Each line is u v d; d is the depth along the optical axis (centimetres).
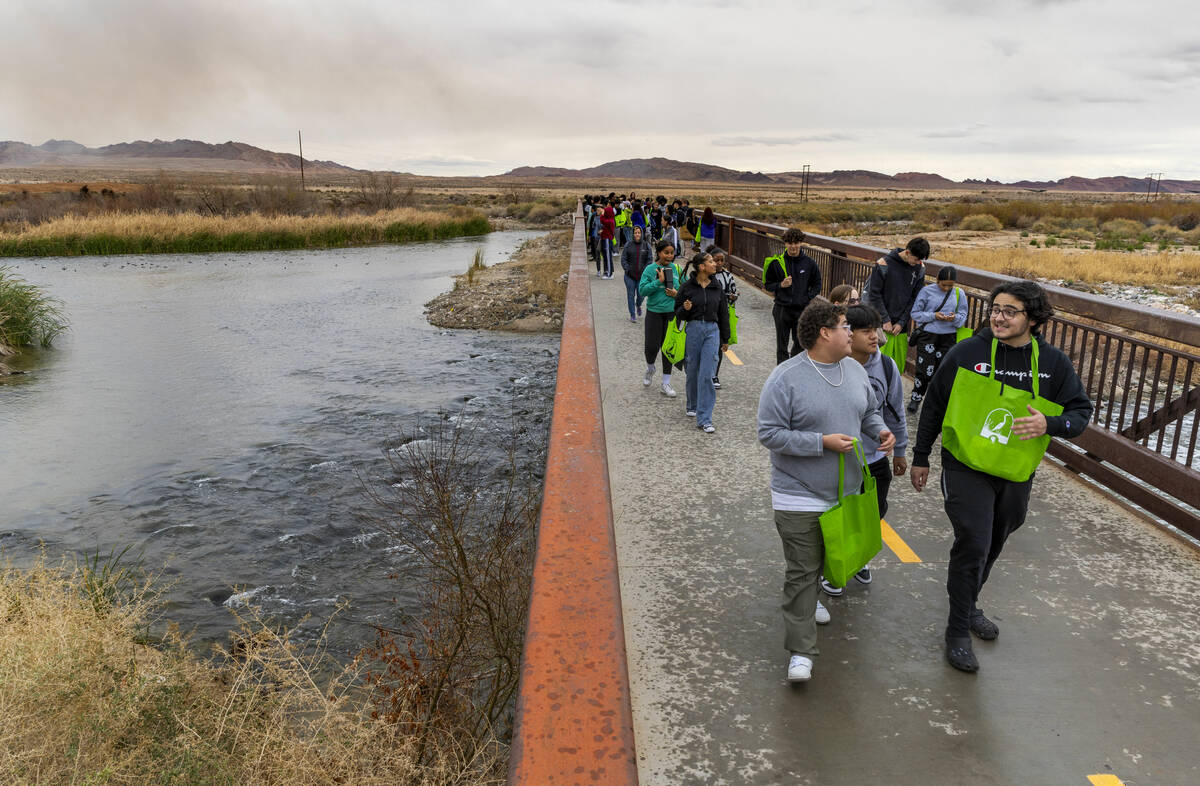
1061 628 379
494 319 2059
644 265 1257
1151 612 394
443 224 5028
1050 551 462
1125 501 547
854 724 308
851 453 332
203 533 835
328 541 809
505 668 501
